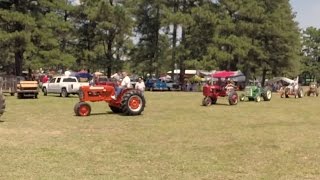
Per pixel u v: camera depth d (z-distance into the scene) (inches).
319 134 611.2
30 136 561.3
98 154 446.9
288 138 569.0
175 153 456.8
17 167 381.1
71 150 466.0
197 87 2293.3
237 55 2361.0
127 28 2399.1
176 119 789.9
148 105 1138.7
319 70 4365.2
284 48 2532.0
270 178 356.2
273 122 763.4
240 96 1421.0
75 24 2464.3
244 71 2498.8
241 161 420.2
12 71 2386.8
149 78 2495.1
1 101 713.6
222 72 2128.4
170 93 1908.2
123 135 581.0
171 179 349.7
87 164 398.6
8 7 1892.2
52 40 1959.9
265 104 1226.0
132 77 2536.9
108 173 366.3
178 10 2404.0
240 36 2393.0
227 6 2417.6
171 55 2448.3
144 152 460.4
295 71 2773.1
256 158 435.5
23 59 2028.8
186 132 616.7
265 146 506.0
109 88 866.8
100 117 808.3
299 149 488.7
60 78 1526.8
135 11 2522.1
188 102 1268.5
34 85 1370.6
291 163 414.0
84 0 2370.8
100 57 2465.6
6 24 1881.2
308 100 1444.4
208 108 1055.6
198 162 412.8
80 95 855.7
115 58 2517.2
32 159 415.2
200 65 2281.0
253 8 2370.8
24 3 1900.8
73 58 2098.9
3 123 697.6
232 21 2409.0
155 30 2566.4
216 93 1173.1
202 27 2351.1
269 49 2527.1
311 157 444.1
